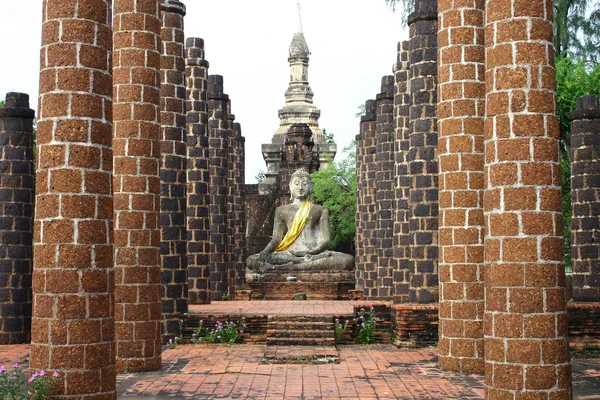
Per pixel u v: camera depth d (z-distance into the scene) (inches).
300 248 1416.1
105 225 469.7
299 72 2785.4
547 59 483.2
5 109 872.3
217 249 1251.8
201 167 1080.2
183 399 565.0
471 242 657.0
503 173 476.4
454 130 658.2
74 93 464.8
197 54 1090.1
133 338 665.6
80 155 462.6
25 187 872.3
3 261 856.9
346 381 630.5
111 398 467.5
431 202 811.4
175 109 871.1
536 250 467.8
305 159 2156.7
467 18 660.1
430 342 803.4
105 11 481.1
